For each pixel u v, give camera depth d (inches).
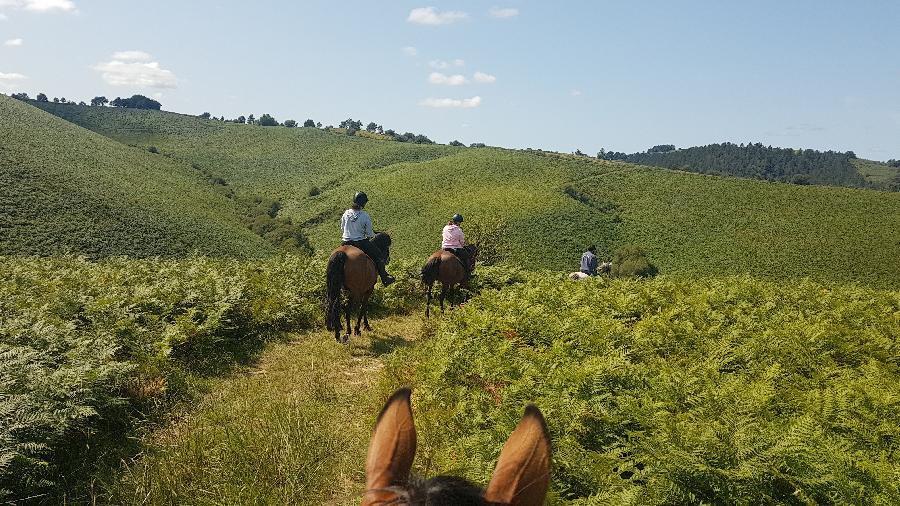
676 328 348.8
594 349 299.1
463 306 454.0
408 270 673.6
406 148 7268.7
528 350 287.1
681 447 169.0
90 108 7662.4
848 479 163.5
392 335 445.1
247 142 7317.9
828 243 3587.6
